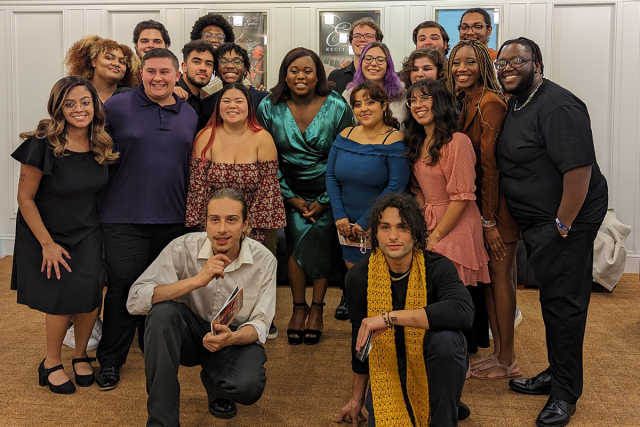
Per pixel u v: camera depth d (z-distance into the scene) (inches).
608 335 140.3
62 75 223.8
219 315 81.0
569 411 96.9
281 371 119.6
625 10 202.4
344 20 214.8
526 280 184.4
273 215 122.4
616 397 106.5
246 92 120.9
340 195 124.0
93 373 114.3
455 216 103.9
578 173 92.3
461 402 100.5
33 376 115.9
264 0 215.9
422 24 164.6
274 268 96.2
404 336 86.5
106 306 113.1
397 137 116.6
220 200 89.8
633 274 204.8
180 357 92.1
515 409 102.2
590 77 207.3
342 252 131.6
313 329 136.0
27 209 102.8
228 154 120.0
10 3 221.3
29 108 225.6
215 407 98.3
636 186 206.5
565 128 93.3
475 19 165.3
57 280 105.3
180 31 220.1
